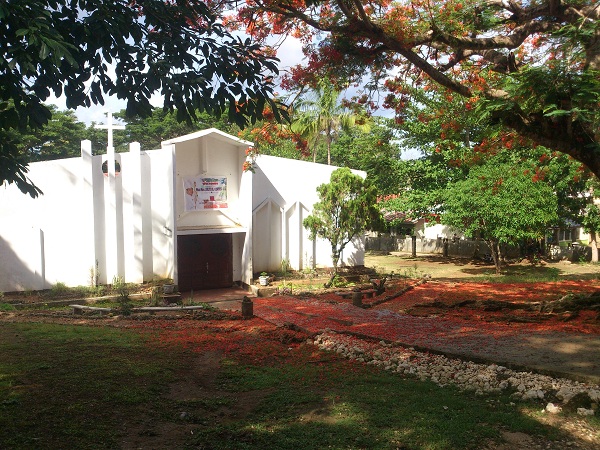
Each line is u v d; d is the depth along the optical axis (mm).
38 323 13312
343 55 12031
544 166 20297
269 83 6930
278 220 23234
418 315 14094
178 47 6602
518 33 11867
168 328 12641
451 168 28297
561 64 9047
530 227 23891
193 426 6125
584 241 39125
